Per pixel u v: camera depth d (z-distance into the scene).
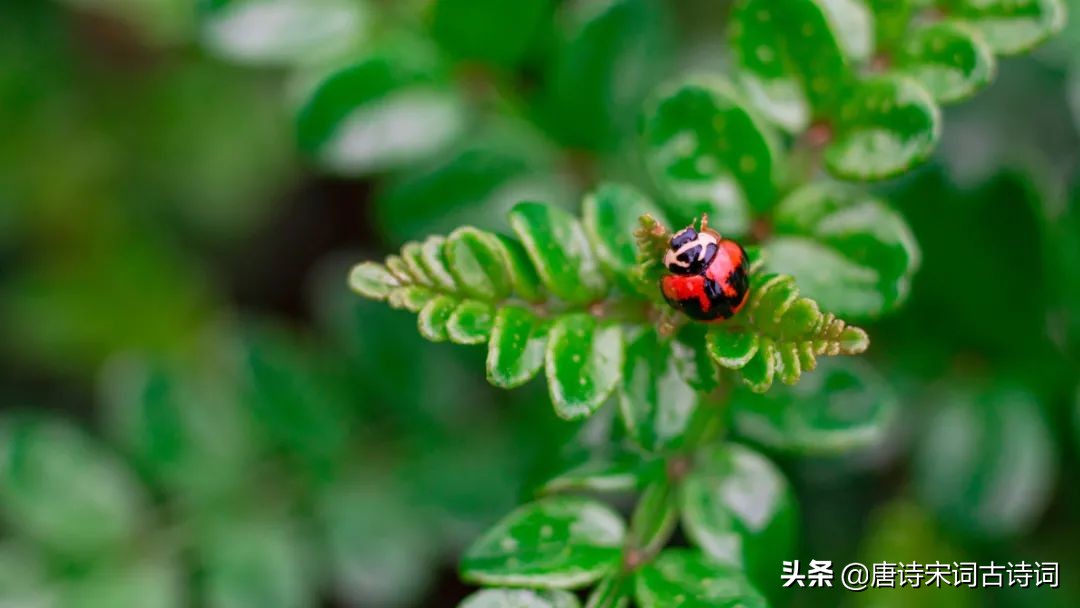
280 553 0.18
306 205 0.25
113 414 0.22
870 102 0.14
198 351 0.23
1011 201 0.17
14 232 0.23
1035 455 0.17
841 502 0.18
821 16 0.14
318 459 0.18
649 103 0.15
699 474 0.15
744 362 0.13
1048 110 0.19
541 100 0.17
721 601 0.14
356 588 0.18
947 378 0.17
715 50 0.19
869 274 0.14
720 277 0.13
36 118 0.23
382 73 0.16
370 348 0.18
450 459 0.18
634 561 0.14
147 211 0.23
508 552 0.14
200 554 0.18
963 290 0.17
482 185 0.17
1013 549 0.17
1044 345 0.17
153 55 0.23
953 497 0.17
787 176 0.15
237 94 0.23
